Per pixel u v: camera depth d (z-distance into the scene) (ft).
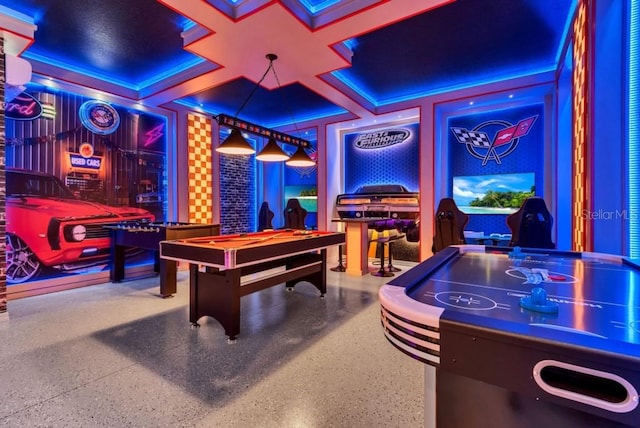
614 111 7.97
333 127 24.25
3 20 10.66
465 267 5.83
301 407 6.17
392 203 22.25
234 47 12.01
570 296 3.99
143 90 17.12
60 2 10.38
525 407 2.93
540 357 2.41
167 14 11.07
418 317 2.98
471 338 2.69
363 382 7.05
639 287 4.43
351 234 18.16
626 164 7.74
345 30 10.87
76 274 15.33
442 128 20.36
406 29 12.06
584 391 2.30
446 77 16.61
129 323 10.58
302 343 9.03
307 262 13.14
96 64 14.80
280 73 14.33
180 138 19.45
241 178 26.43
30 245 13.94
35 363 7.86
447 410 3.31
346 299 13.26
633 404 2.11
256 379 7.16
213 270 10.10
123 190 17.16
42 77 14.14
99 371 7.48
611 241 8.01
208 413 5.98
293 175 27.32
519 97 17.46
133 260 17.57
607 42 8.06
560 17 11.35
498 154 18.83
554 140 16.15
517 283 4.64
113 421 5.75
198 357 8.18
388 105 20.27
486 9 10.88
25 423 5.69
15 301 13.07
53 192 14.64
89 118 15.83
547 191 17.12
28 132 13.88
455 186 20.16
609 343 2.28
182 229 14.01
